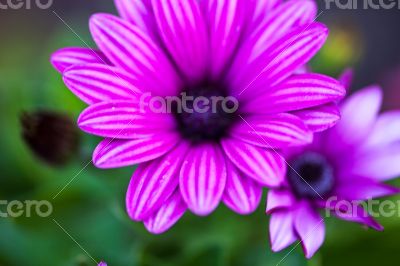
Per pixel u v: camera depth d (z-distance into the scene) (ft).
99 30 0.56
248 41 0.58
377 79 1.10
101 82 0.55
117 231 0.80
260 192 0.54
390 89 0.94
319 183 0.64
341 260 0.77
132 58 0.56
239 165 0.54
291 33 0.56
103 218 0.80
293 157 0.65
